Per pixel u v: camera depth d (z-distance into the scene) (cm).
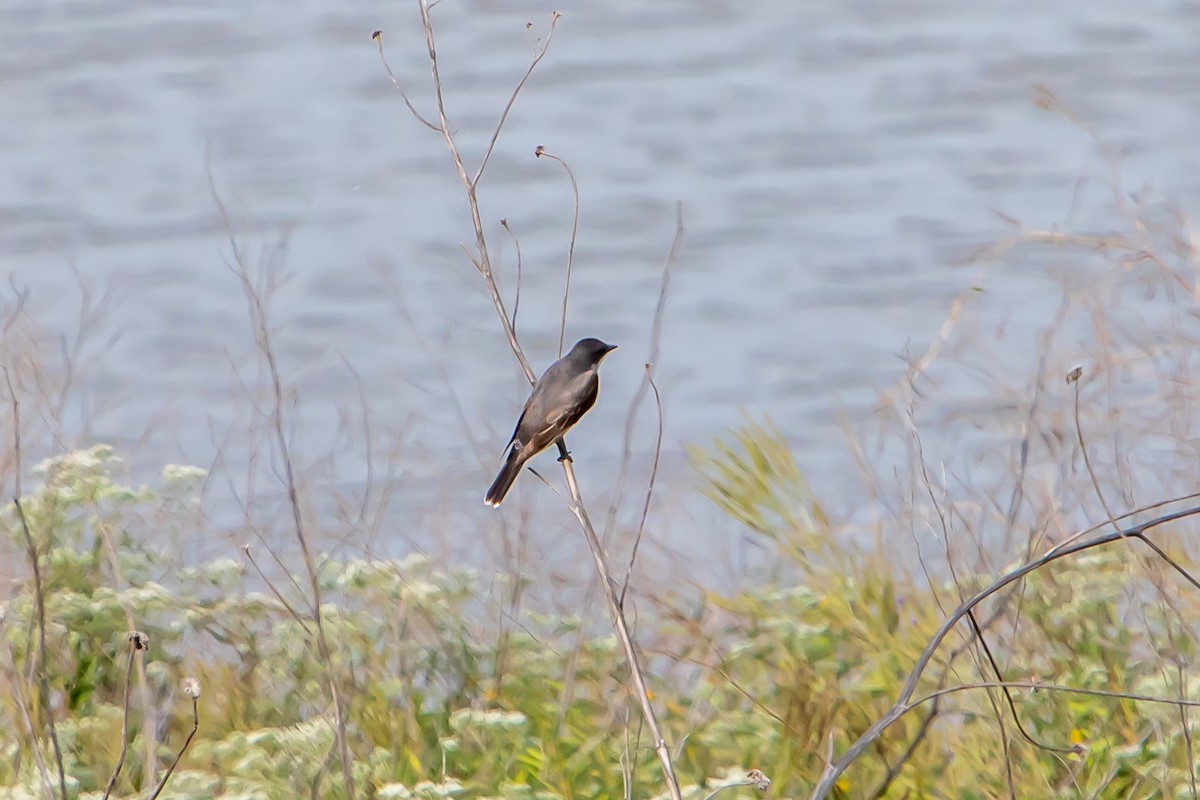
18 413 1039
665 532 1211
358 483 1345
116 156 2959
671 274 2398
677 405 1922
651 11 3959
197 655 1049
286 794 848
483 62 3609
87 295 1708
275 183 2819
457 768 947
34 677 918
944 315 2194
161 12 3928
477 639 1046
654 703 1015
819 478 1472
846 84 3409
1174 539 1054
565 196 2777
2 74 3491
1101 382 1179
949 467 1264
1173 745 873
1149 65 3378
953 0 3972
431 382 1928
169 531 1070
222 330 2064
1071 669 962
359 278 2297
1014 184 2742
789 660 984
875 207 2680
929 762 949
